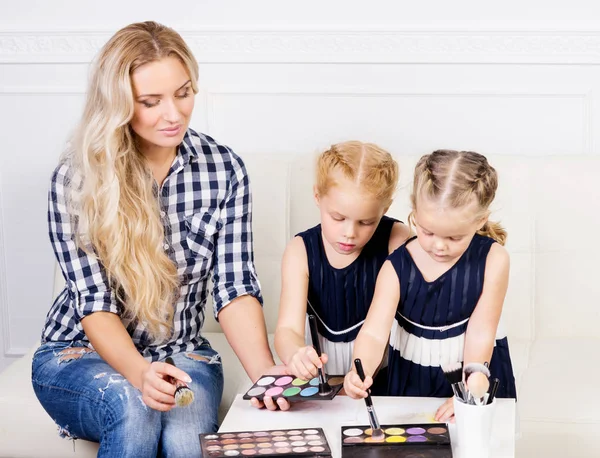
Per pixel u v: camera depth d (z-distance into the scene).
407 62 2.45
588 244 2.14
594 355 2.03
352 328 1.71
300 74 2.49
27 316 2.71
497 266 1.51
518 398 1.83
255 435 1.32
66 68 2.54
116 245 1.64
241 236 1.82
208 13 2.48
